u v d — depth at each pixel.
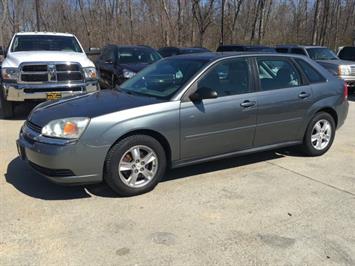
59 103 4.78
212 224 3.85
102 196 4.44
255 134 5.29
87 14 39.28
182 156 4.76
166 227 3.77
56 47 9.77
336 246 3.48
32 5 45.50
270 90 5.36
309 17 36.81
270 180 5.04
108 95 5.00
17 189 4.59
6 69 8.18
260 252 3.37
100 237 3.57
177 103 4.61
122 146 4.27
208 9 32.16
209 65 4.93
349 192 4.69
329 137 6.18
